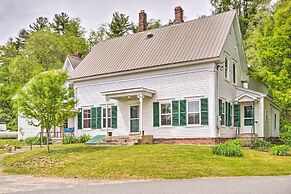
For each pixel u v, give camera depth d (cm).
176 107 2452
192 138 2361
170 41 2711
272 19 3059
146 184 1220
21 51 5584
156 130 2534
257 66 3603
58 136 3256
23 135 3650
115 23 6262
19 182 1377
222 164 1581
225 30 2509
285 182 1211
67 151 2073
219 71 2409
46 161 1875
